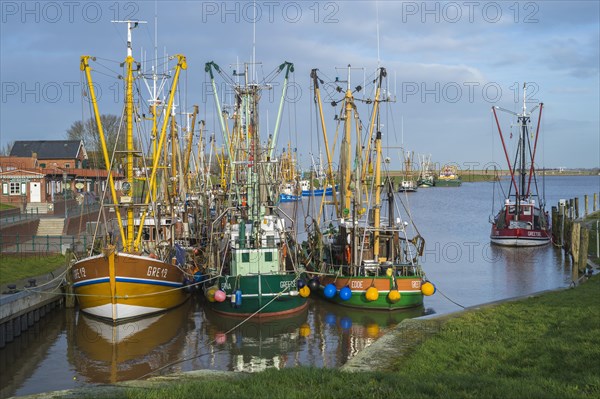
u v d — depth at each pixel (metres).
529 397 10.03
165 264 26.31
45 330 24.03
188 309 27.75
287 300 25.72
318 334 23.11
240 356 20.30
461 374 12.20
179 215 38.75
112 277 24.48
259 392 10.60
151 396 10.47
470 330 16.23
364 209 32.69
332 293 27.11
